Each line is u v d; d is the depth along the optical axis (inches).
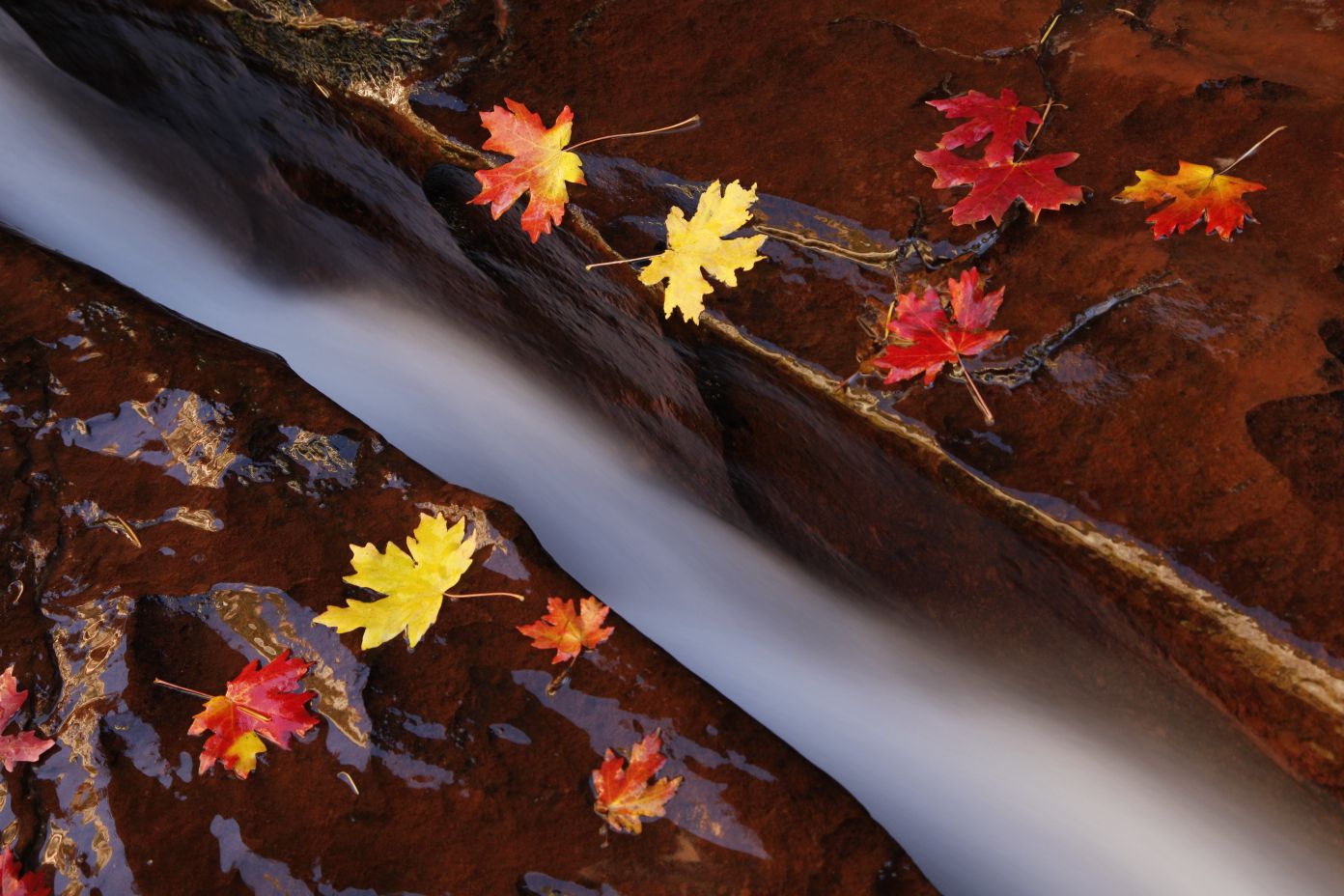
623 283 114.3
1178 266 102.3
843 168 113.1
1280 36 121.3
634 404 120.7
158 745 85.2
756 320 107.4
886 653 107.2
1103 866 92.4
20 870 79.7
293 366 124.3
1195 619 90.6
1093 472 94.7
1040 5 127.2
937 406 100.0
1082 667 98.3
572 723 86.7
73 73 142.1
